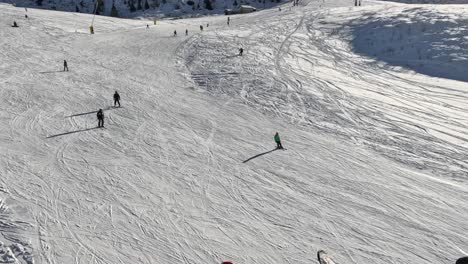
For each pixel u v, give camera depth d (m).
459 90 30.30
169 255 14.02
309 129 25.23
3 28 57.75
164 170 20.22
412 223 15.53
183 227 15.58
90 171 20.02
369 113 27.16
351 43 45.25
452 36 38.81
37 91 33.19
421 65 35.91
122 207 16.84
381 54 40.34
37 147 22.77
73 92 33.28
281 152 22.12
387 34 43.94
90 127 26.00
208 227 15.60
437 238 14.62
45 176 19.38
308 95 31.03
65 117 27.69
